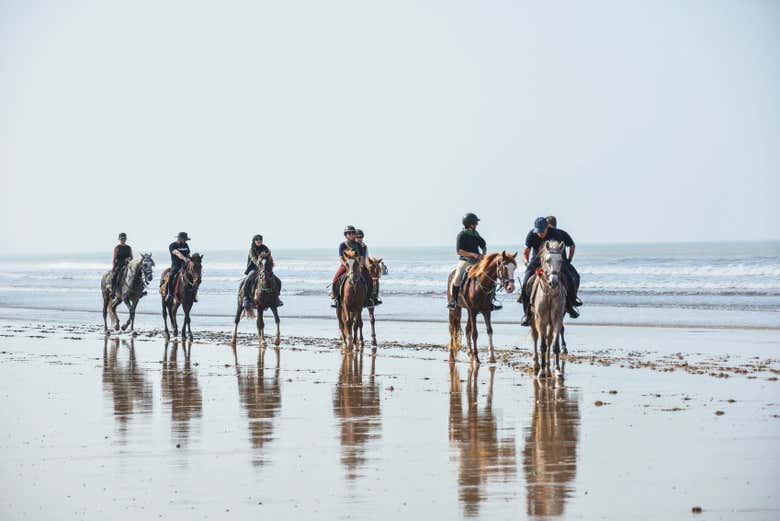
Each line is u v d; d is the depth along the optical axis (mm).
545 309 17016
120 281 28688
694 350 23016
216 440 12305
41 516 8969
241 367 20234
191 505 9250
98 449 11781
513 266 18266
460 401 15227
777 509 8961
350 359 21594
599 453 11289
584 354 22281
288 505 9219
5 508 9219
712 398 15281
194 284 26125
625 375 18219
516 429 12812
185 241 27062
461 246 20203
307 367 20109
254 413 14336
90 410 14688
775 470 10406
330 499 9414
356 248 23266
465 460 11023
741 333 27500
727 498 9336
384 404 15047
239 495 9594
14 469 10766
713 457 11039
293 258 167750
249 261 25109
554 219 18109
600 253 140875
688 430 12602
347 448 11758
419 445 11875
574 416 13727
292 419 13789
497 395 15789
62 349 24562
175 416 14109
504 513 8891
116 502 9383
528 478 10148
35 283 80188
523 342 25406
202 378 18453
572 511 8938
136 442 12195
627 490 9641
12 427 13266
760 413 13844
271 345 25219
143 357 22422
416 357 21875
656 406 14531
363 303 22844
